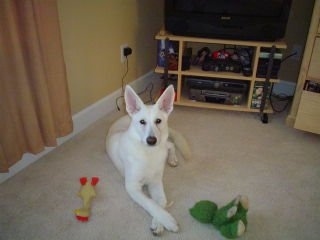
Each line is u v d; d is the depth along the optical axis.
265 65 2.25
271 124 2.37
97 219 1.44
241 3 2.13
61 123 1.86
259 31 2.17
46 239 1.33
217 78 2.42
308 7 2.46
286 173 1.80
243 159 1.92
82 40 2.07
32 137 1.66
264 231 1.39
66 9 1.87
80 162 1.86
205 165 1.85
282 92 2.87
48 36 1.61
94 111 2.34
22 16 1.44
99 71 2.32
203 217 1.38
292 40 2.64
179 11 2.23
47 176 1.73
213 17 2.19
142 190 1.63
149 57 3.00
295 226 1.43
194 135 2.18
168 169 1.81
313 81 2.04
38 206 1.51
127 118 1.96
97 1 2.11
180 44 2.27
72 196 1.58
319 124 2.06
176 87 2.69
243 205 1.35
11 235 1.34
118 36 2.44
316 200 1.59
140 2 2.61
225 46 2.76
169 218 1.36
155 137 1.40
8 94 1.51
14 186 1.64
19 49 1.45
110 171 1.79
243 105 2.45
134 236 1.35
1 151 1.49
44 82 1.61
